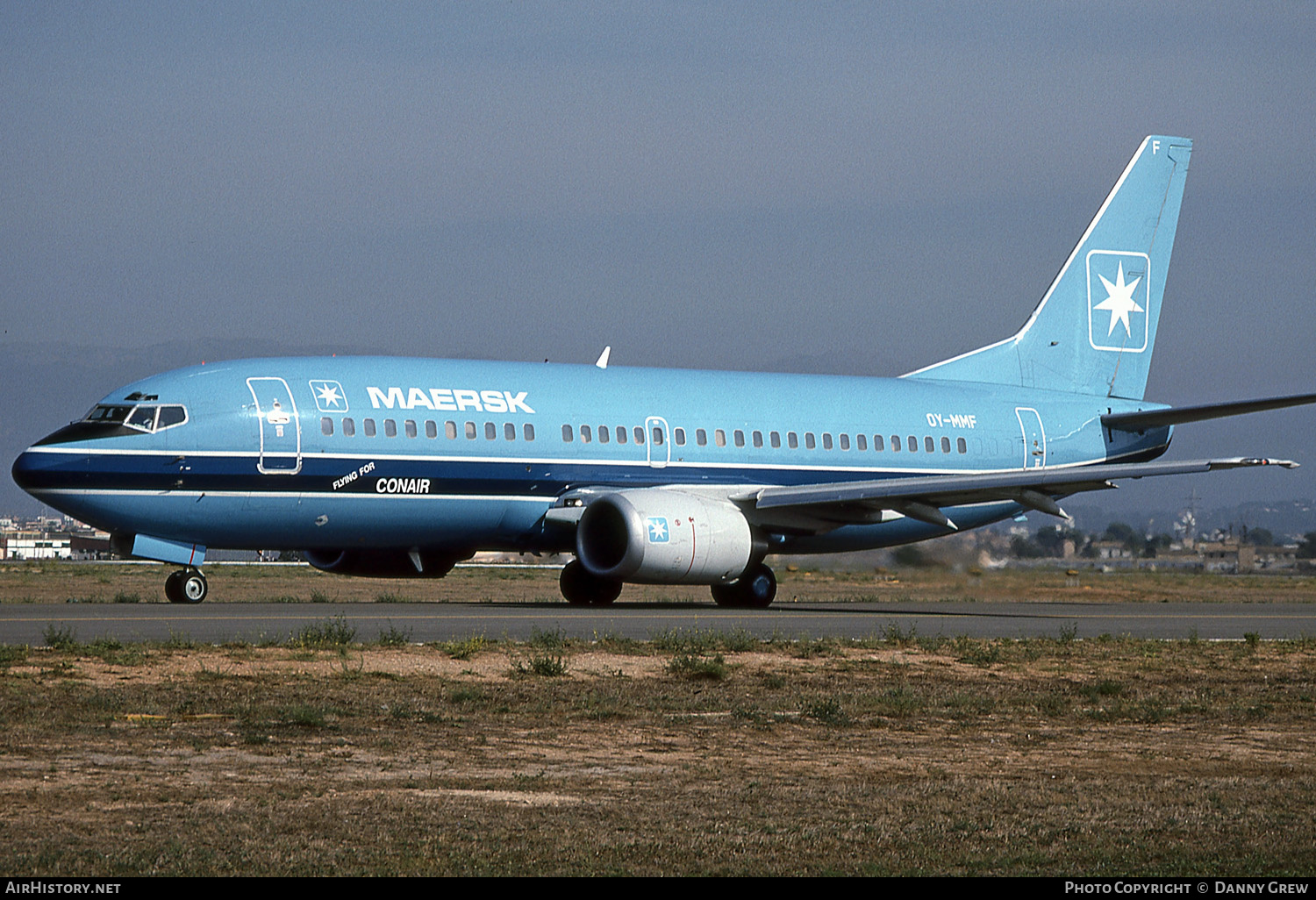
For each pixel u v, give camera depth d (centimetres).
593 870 4059
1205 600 19588
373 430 13112
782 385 15762
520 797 4984
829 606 15300
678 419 14750
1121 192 17950
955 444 16438
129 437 12306
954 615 13738
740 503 13925
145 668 7650
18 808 4622
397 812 4694
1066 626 12438
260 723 6269
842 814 4838
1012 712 7300
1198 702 7812
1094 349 17788
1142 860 4316
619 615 12250
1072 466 17162
